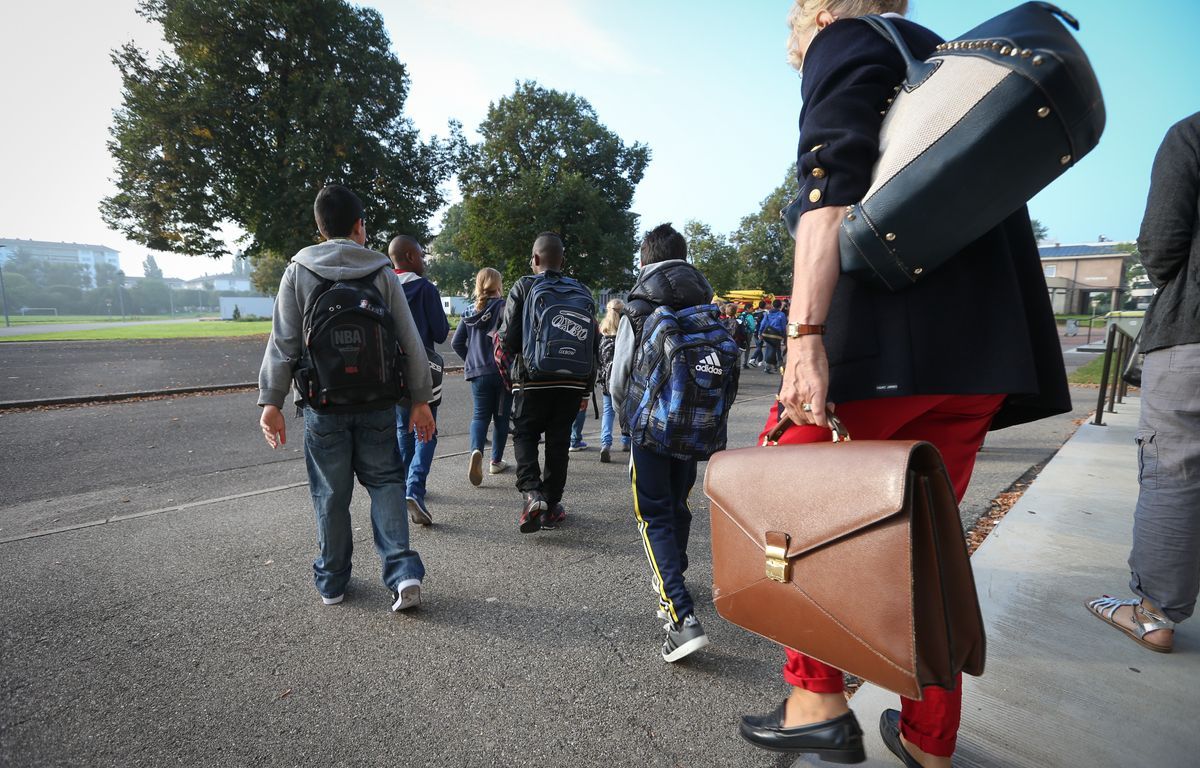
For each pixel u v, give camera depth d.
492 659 2.38
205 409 8.44
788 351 1.27
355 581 3.10
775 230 57.12
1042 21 1.03
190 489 4.72
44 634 2.54
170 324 46.94
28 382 10.22
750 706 2.08
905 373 1.26
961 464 1.45
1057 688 1.99
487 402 4.71
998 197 1.06
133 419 7.60
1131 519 3.54
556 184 38.34
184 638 2.51
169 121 26.25
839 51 1.25
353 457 2.79
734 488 1.29
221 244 29.70
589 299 3.75
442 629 2.61
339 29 29.02
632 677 2.26
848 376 1.31
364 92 30.08
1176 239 2.00
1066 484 4.26
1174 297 2.06
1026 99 0.97
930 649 1.11
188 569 3.21
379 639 2.52
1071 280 58.19
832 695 1.42
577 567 3.30
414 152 32.97
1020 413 1.47
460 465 5.57
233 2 26.34
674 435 2.36
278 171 27.44
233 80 27.41
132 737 1.90
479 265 42.84
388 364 2.63
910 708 1.46
